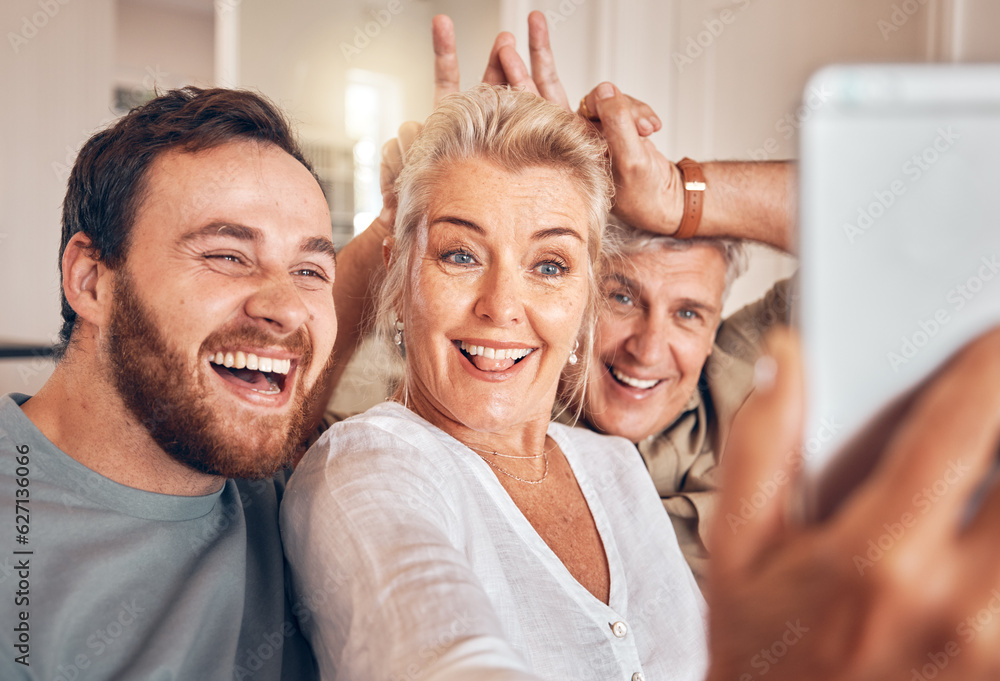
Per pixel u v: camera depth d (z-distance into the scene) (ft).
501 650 1.66
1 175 7.37
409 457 2.77
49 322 7.66
